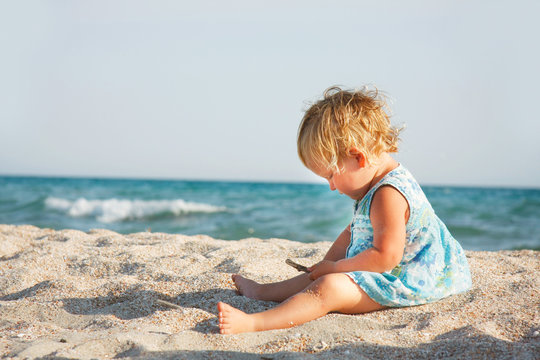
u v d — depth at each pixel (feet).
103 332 6.13
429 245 7.14
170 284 8.27
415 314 6.61
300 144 7.18
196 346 5.63
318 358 5.19
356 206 7.37
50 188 94.43
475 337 5.55
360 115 6.85
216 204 64.64
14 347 5.58
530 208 60.64
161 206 53.98
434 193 104.22
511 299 7.00
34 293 8.43
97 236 14.71
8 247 12.68
